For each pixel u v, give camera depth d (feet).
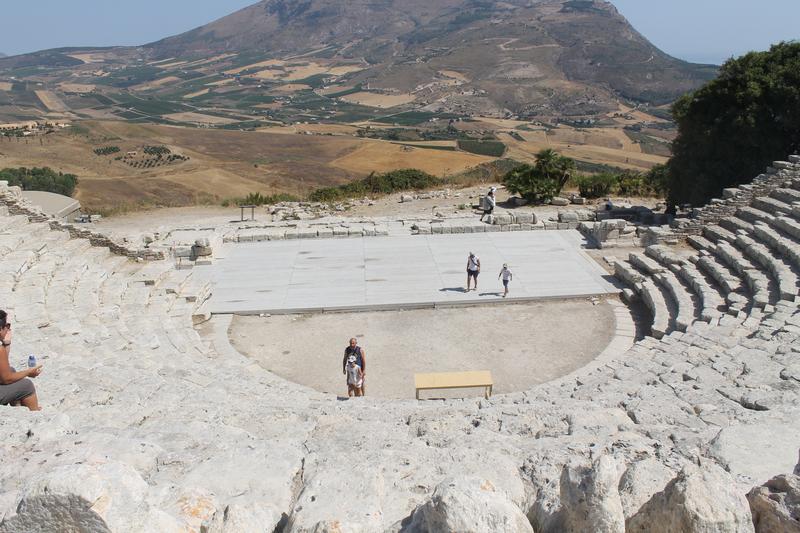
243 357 61.16
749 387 34.71
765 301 59.47
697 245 83.87
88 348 48.06
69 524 11.78
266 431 27.61
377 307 72.64
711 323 56.75
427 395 53.98
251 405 34.71
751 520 12.04
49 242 77.20
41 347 42.91
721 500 12.06
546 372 57.88
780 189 83.76
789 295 58.54
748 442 21.25
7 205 80.28
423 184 158.10
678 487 12.49
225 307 73.10
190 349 57.77
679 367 42.68
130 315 62.80
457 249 92.02
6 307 53.11
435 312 71.92
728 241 79.66
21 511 11.75
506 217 100.68
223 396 37.09
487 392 48.52
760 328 48.88
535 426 28.94
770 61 99.96
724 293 68.39
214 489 17.67
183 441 23.04
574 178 146.30
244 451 19.90
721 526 11.87
